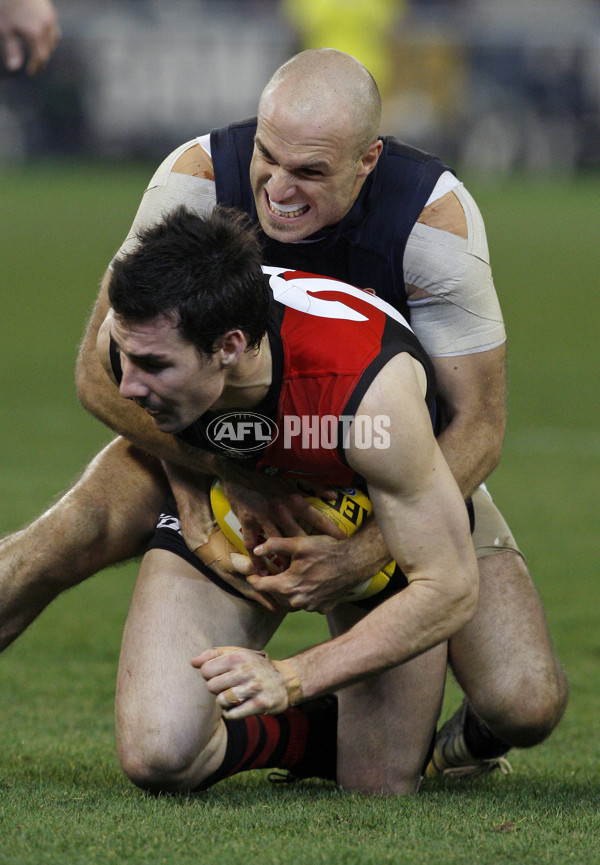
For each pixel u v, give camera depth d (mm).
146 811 9727
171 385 8844
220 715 10875
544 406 37906
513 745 12242
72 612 19500
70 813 9555
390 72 118312
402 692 11562
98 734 13445
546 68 124812
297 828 9297
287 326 9469
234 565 10977
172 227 8805
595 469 30188
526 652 11914
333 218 10836
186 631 10969
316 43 106875
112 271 8812
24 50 18219
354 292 10227
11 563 11727
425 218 11172
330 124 10344
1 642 12062
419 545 9586
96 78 122750
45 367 42844
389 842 8898
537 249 83375
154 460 12227
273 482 10281
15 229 85438
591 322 56094
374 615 9719
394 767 11555
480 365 11430
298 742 11562
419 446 9391
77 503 11891
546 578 20906
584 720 14547
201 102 122250
